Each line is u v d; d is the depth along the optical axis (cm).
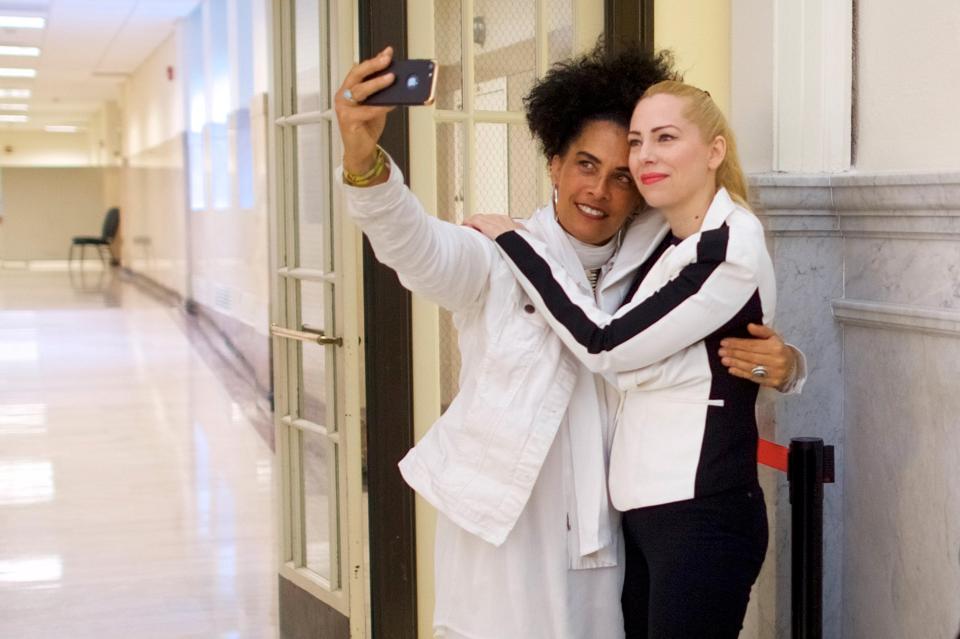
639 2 317
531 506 204
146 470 645
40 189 2688
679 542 190
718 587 189
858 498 275
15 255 2686
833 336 278
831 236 276
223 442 718
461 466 202
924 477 248
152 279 1922
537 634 204
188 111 1426
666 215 197
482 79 321
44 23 1401
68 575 463
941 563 243
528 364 198
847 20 274
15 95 2278
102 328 1320
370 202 181
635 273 206
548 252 198
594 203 201
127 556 489
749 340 189
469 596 206
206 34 1269
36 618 414
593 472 202
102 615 416
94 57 1755
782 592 283
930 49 247
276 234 363
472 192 321
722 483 189
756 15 286
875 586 269
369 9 304
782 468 225
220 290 1178
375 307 308
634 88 200
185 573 466
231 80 1089
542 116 205
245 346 987
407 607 315
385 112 175
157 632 399
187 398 875
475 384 206
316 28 333
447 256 192
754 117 287
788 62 278
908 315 248
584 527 201
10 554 492
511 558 202
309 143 345
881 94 265
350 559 323
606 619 207
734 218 189
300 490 372
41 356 1096
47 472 640
